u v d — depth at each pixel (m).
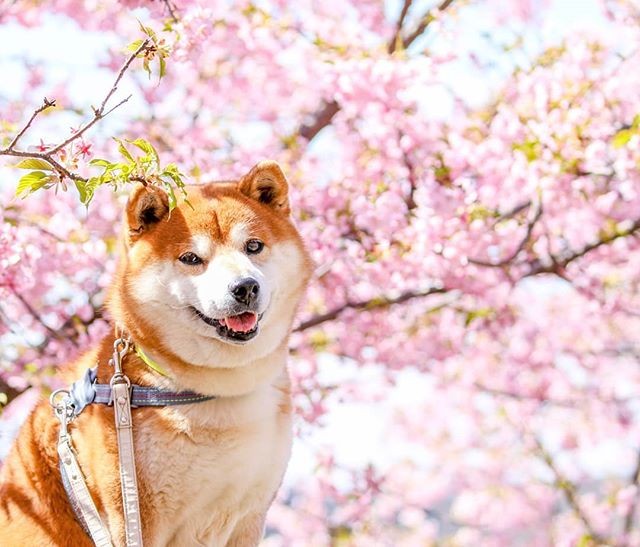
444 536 11.95
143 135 7.55
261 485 4.23
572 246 7.92
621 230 7.74
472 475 11.17
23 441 4.35
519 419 10.27
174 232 4.27
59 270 6.66
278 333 4.30
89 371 4.21
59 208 6.89
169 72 7.52
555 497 11.13
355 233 7.43
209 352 4.08
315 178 7.59
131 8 5.93
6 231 5.93
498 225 7.67
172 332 4.12
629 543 10.12
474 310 8.05
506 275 7.68
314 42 7.49
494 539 11.26
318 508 10.27
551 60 7.65
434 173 7.13
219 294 4.06
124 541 3.94
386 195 7.04
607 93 7.19
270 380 4.21
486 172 7.07
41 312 6.95
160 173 3.66
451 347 8.34
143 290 4.18
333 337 8.03
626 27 7.63
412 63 7.00
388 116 7.18
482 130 7.57
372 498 9.22
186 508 4.06
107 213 6.98
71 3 7.51
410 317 8.38
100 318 6.88
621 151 6.83
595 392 10.41
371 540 10.19
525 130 7.10
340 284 7.50
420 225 6.91
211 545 4.21
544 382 9.80
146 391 4.06
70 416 4.12
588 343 10.05
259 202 4.57
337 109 7.96
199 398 4.06
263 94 8.05
